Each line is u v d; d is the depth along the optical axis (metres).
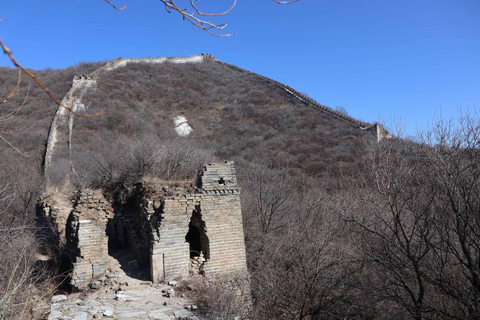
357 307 11.19
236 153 37.41
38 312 9.12
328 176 29.42
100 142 31.91
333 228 15.66
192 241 13.96
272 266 12.71
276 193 22.50
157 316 9.22
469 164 9.41
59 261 12.71
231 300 9.96
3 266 9.73
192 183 12.68
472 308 8.75
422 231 10.07
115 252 13.47
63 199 14.11
